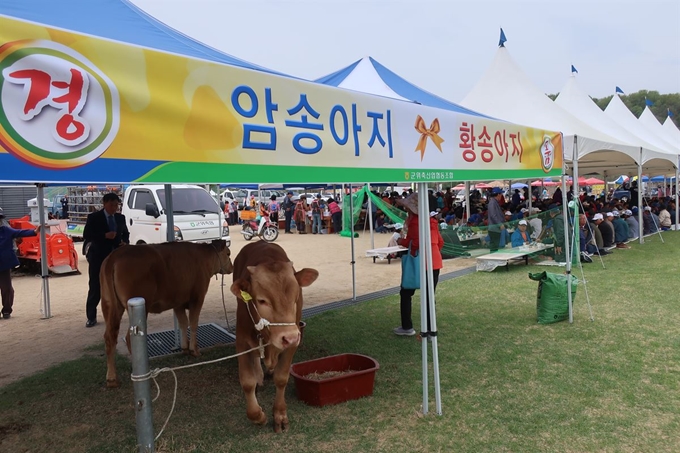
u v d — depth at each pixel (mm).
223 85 2531
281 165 2793
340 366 4379
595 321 6168
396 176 3543
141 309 2646
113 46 2143
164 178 2275
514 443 3318
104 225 6570
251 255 4043
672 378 4352
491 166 4562
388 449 3273
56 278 11000
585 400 3959
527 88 11312
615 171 22844
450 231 11758
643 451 3197
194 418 3762
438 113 3967
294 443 3365
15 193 17672
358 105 3287
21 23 1877
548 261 10820
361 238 18141
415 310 7117
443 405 3918
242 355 3410
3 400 4176
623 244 13039
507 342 5469
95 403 4105
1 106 1802
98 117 2072
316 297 8188
